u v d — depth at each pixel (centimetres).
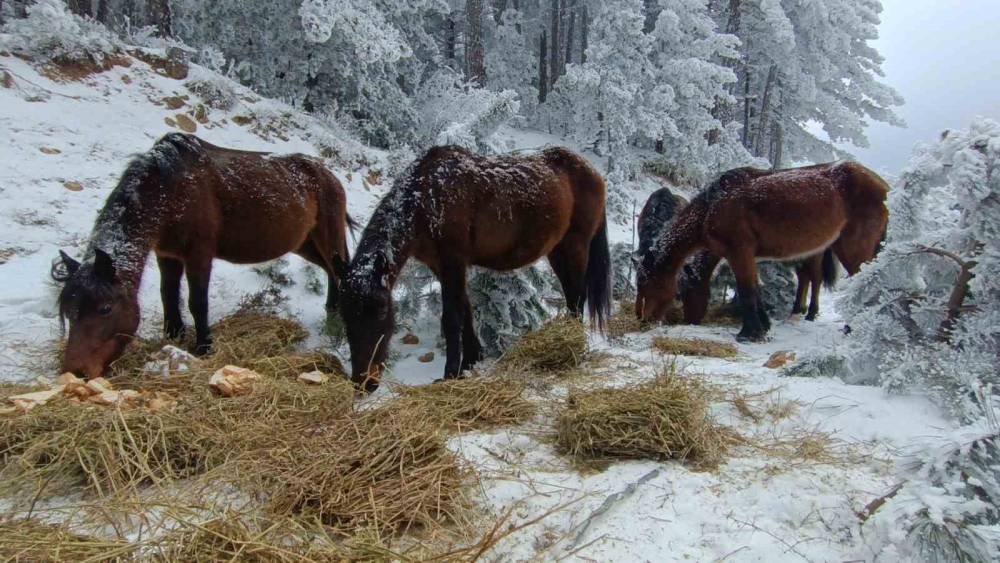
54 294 558
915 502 220
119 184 445
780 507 261
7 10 1161
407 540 232
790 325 688
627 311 741
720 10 2270
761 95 2270
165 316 500
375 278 408
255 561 207
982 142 391
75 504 249
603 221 569
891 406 359
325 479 251
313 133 1198
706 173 1900
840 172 624
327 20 1162
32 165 778
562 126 2120
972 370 357
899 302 424
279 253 559
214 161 498
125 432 284
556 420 348
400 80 1681
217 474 263
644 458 305
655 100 1770
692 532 245
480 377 417
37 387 359
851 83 2259
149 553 207
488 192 467
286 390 348
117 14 1917
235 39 1381
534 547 233
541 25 2430
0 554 202
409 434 286
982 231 384
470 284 545
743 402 369
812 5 1966
